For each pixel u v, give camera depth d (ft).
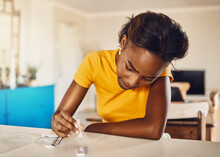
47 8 13.91
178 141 2.27
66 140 2.31
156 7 16.12
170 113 3.71
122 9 16.71
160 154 1.92
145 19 1.99
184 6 15.83
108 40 17.85
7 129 2.73
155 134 2.42
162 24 1.93
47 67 13.78
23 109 8.57
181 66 15.02
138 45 1.97
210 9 15.79
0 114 7.57
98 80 3.03
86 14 17.97
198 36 16.08
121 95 3.06
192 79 14.25
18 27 11.48
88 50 17.17
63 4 15.03
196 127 3.83
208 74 15.94
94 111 16.39
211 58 15.92
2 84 8.62
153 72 2.04
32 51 12.55
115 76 2.93
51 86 10.30
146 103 2.84
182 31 2.02
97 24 18.01
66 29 15.55
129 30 2.14
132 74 2.14
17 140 2.31
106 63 2.94
